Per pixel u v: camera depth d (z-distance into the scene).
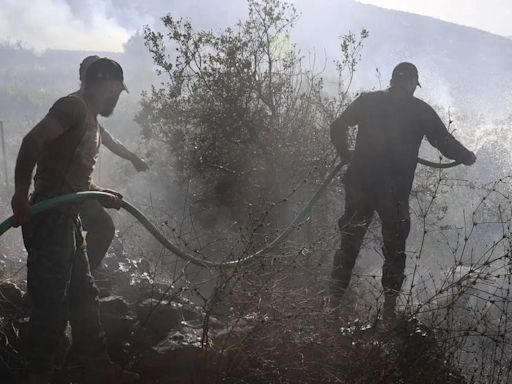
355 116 5.27
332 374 3.79
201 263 4.07
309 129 7.16
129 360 3.89
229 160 7.34
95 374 3.67
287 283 4.19
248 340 3.82
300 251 4.25
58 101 3.42
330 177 5.20
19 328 3.86
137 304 4.24
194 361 3.80
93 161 3.61
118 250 5.04
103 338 3.71
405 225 5.02
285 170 7.02
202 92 7.46
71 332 3.88
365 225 5.10
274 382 3.81
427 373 3.82
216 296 3.84
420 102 5.20
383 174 5.13
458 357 4.08
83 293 3.64
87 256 4.00
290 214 6.80
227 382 3.75
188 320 4.22
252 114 7.29
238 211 7.17
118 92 3.67
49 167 3.48
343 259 4.98
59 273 3.41
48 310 3.40
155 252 6.21
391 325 4.20
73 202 3.49
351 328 4.24
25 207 3.22
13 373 3.67
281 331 3.90
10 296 4.10
